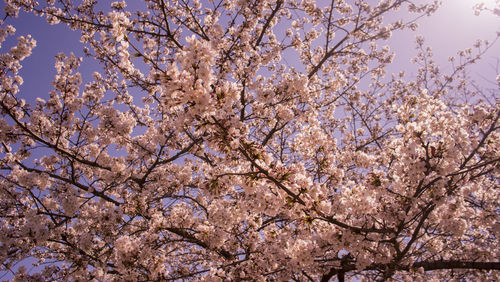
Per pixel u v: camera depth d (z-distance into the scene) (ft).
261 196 15.76
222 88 12.41
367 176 16.75
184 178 29.01
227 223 19.74
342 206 16.60
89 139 25.14
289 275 19.80
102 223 22.09
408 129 15.25
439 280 24.76
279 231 22.70
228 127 13.08
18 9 23.26
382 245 18.16
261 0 28.45
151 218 23.59
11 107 20.63
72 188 22.82
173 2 31.63
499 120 16.51
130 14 33.58
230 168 17.69
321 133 20.36
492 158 16.89
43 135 23.20
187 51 11.43
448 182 15.62
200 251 30.66
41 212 20.27
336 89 30.04
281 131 37.29
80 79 22.99
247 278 20.89
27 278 19.39
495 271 21.01
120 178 25.96
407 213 16.26
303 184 14.93
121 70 30.40
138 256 19.61
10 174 23.59
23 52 21.49
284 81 22.89
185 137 33.53
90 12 32.96
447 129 15.71
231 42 24.77
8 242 18.06
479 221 20.75
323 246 18.56
